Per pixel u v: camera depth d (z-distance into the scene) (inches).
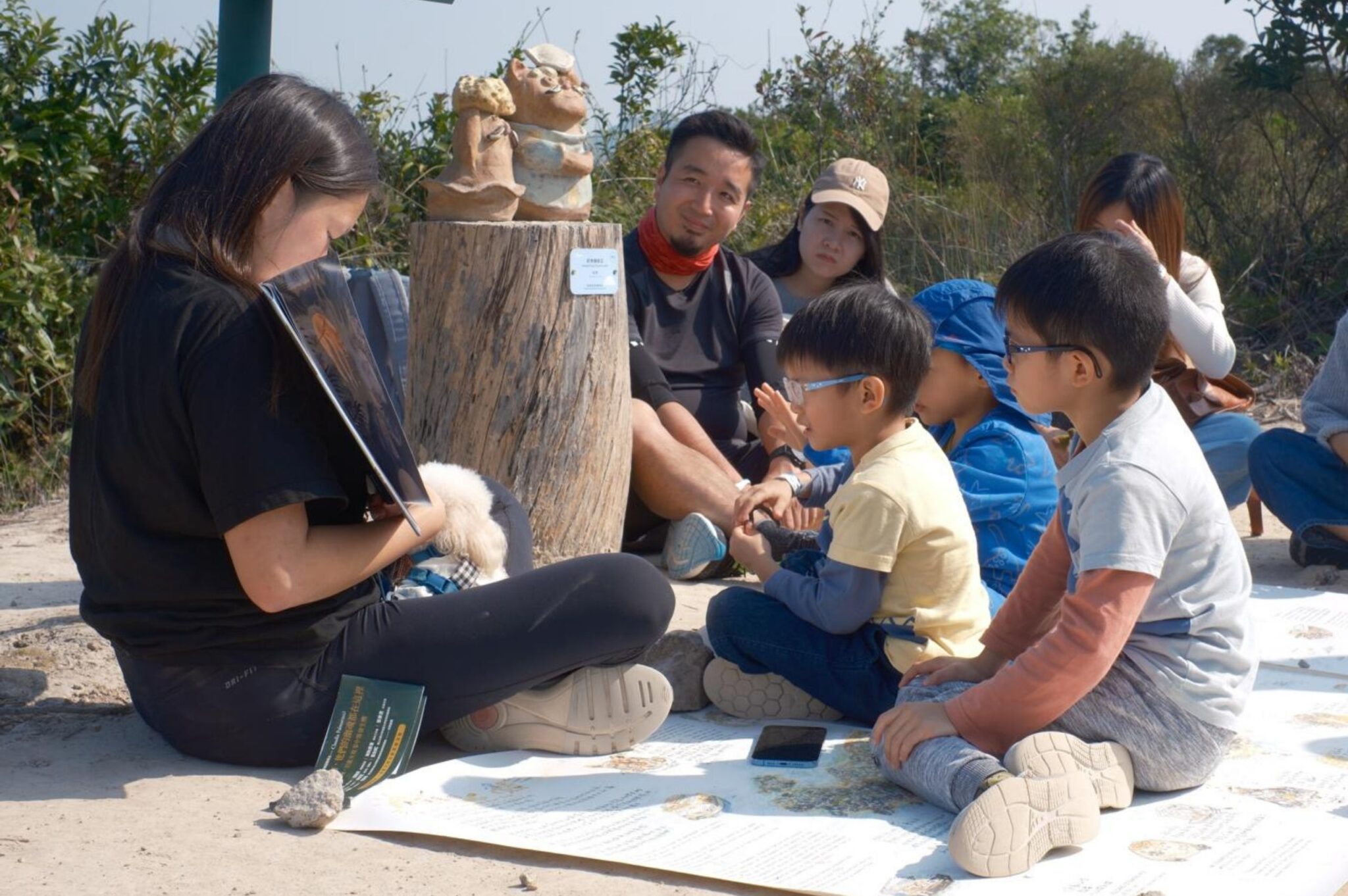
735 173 177.2
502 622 103.3
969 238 374.0
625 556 107.2
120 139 282.7
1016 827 85.7
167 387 92.3
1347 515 178.1
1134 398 97.0
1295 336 345.7
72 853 87.7
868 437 114.0
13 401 258.2
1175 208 183.2
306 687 102.3
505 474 158.1
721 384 188.2
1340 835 92.4
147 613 99.2
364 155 99.0
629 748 110.3
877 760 103.1
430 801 98.2
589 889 84.9
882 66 391.2
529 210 164.6
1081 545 94.2
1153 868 87.1
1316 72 374.9
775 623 116.0
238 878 84.7
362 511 100.8
